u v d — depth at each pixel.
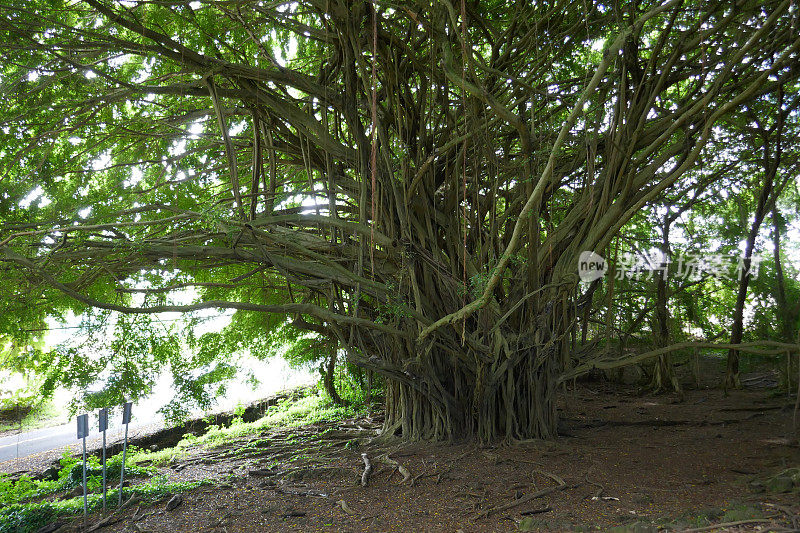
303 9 8.10
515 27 7.91
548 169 4.75
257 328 10.27
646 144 7.50
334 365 12.27
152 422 12.98
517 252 8.14
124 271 7.24
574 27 7.87
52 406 14.05
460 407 8.15
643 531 3.92
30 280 7.19
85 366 7.43
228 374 9.20
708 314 14.63
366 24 7.09
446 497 5.77
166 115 8.99
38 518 5.88
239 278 7.30
